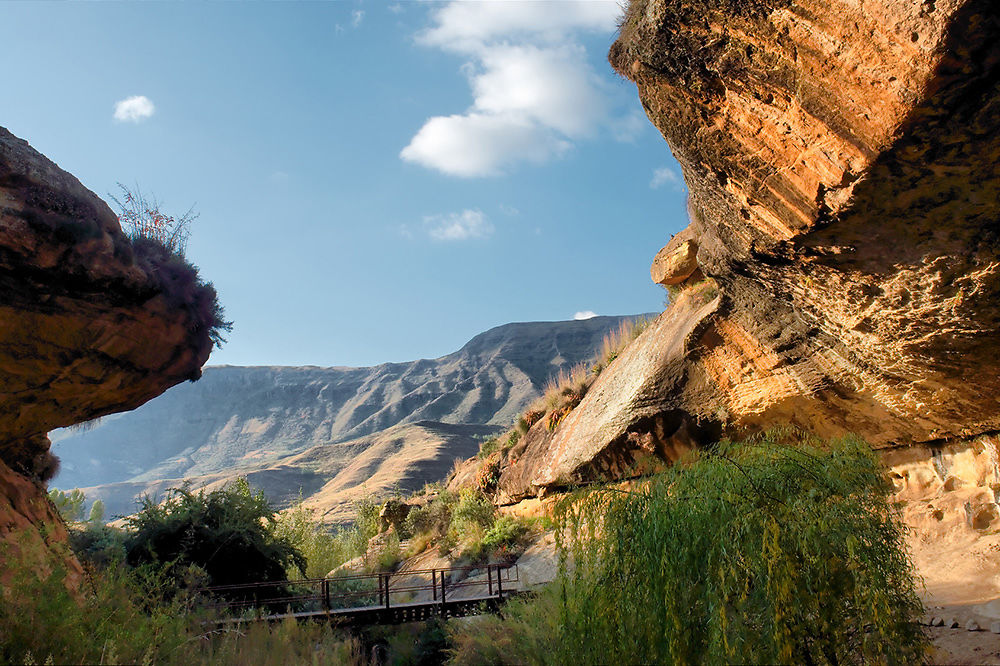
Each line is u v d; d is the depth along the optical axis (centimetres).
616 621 461
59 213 511
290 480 12169
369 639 916
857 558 398
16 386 555
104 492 12194
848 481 432
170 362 655
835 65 479
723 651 394
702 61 572
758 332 906
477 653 722
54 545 574
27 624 395
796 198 580
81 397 611
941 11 399
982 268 543
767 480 443
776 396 947
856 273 624
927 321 630
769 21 502
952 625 524
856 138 493
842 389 845
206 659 574
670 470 496
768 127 567
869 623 415
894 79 444
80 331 555
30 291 512
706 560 429
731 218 692
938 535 762
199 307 670
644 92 662
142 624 473
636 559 457
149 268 600
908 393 763
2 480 589
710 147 630
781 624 387
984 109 432
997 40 399
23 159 500
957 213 509
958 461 806
